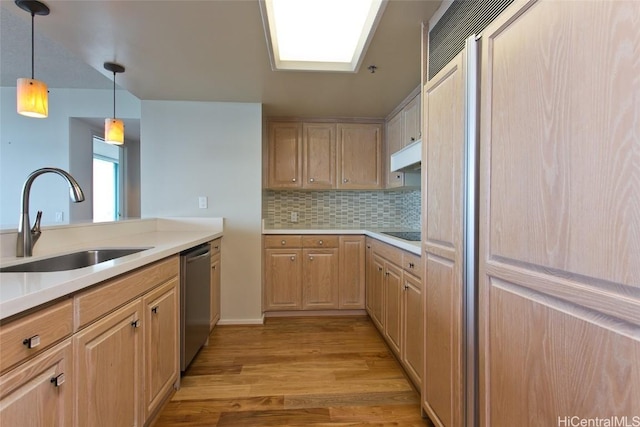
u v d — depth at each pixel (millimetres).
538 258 867
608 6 671
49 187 3475
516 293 963
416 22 1675
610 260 675
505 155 1000
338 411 1726
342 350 2475
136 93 2760
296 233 3217
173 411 1713
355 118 3510
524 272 923
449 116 1332
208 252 2461
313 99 2896
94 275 1053
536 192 873
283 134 3471
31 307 808
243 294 3053
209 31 1767
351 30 1882
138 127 3980
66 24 1690
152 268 1543
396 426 1610
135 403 1375
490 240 1080
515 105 953
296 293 3223
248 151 3023
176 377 1866
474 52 1146
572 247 765
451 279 1317
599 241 698
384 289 2533
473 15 1272
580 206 742
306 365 2230
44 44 2490
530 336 906
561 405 803
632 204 630
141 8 1549
